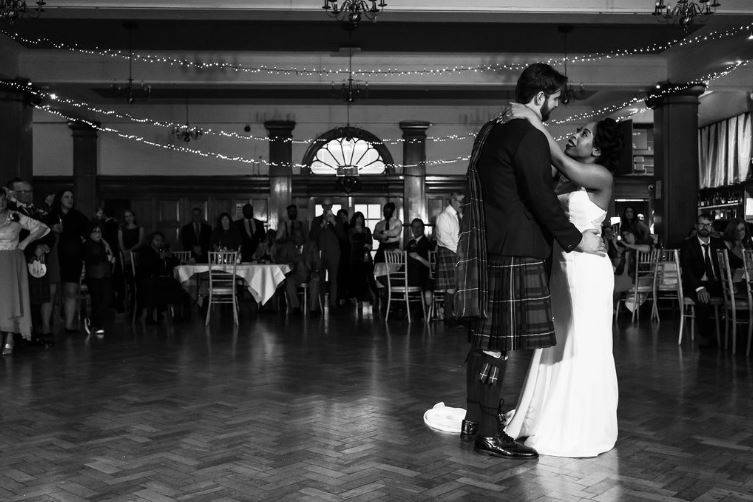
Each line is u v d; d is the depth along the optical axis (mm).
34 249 6992
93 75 12297
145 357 6238
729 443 3346
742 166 14836
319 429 3615
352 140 16250
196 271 9492
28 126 12289
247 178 16031
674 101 12453
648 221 16516
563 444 3164
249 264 9984
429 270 9477
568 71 12648
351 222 12766
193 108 16062
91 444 3346
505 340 3066
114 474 2895
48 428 3660
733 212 14883
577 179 3232
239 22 10297
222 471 2930
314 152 16203
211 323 9484
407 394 4508
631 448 3270
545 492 2676
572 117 16188
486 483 2779
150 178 15953
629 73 12664
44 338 7039
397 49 11969
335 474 2889
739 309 6371
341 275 11719
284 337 7738
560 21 9492
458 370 5441
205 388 4734
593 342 3221
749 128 14570
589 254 3252
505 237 3061
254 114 16078
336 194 16156
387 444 3332
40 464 3033
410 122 15961
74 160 15719
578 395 3191
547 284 3121
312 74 12578
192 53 12242
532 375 3328
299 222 10945
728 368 5508
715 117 15922
